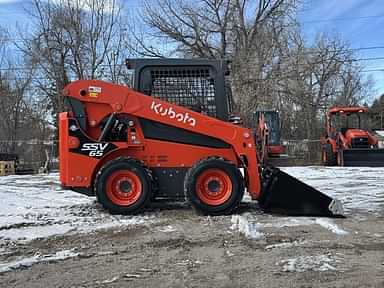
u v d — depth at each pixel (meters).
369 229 7.32
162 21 33.28
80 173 8.52
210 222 7.86
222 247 6.28
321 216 8.42
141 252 6.07
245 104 30.09
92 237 6.88
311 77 37.56
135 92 8.62
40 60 31.16
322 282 4.83
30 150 27.47
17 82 32.94
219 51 34.16
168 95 9.02
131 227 7.51
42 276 5.12
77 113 8.52
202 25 33.88
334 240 6.59
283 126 34.97
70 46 30.78
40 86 32.34
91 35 30.81
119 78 30.86
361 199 10.65
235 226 7.52
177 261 5.65
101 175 8.41
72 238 6.81
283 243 6.44
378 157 21.19
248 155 8.62
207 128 8.63
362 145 22.19
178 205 9.46
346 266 5.36
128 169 8.41
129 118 8.60
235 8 33.72
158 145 8.67
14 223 7.78
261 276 5.04
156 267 5.41
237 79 31.42
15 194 11.67
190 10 33.91
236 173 8.40
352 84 42.78
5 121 32.84
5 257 5.82
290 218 8.23
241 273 5.16
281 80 33.34
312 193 8.49
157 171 8.69
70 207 9.42
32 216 8.41
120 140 8.73
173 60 9.05
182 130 8.68
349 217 8.37
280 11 33.62
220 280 4.93
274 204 8.62
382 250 6.06
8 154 23.91
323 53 37.19
